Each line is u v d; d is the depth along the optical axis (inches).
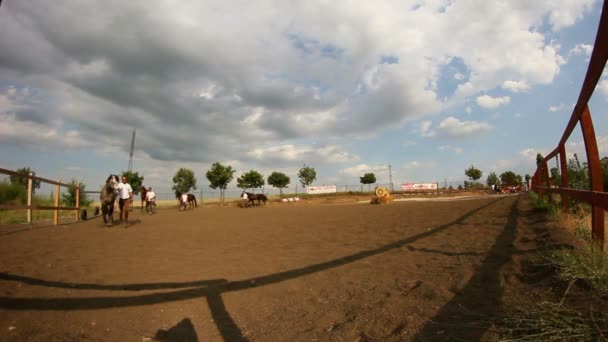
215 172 1621.6
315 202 1638.8
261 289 158.9
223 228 434.3
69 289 158.6
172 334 113.3
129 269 200.5
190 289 160.1
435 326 104.1
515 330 92.4
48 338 106.2
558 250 152.7
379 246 251.4
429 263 183.2
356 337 104.5
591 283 109.0
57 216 534.3
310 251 248.4
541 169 452.8
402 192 2212.1
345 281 164.4
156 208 1211.2
